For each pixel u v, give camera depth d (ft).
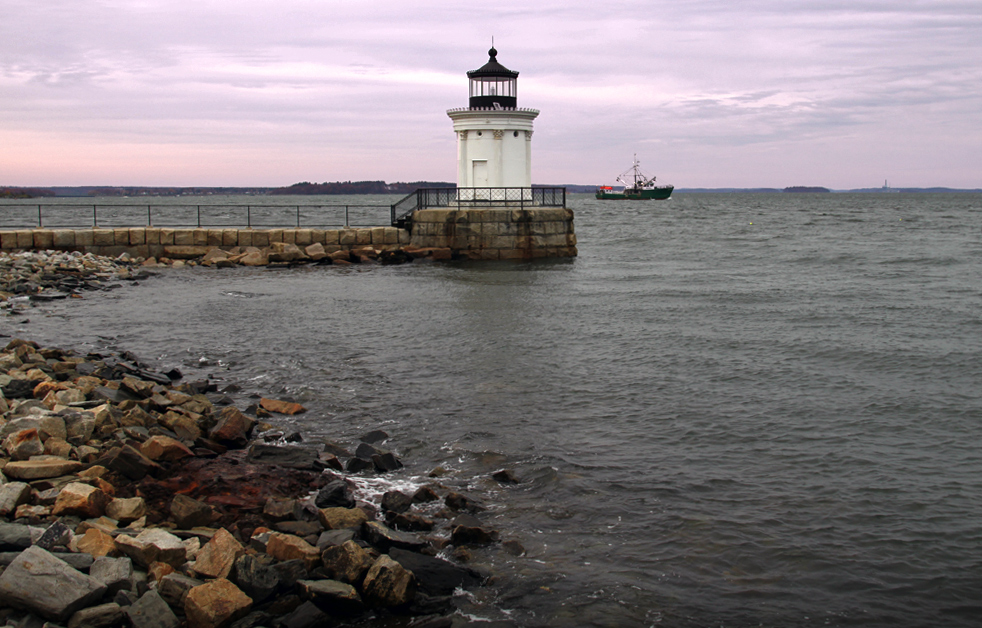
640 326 67.05
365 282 95.81
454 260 118.93
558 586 24.77
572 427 40.04
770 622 23.13
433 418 41.29
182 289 88.89
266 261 114.93
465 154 120.88
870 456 36.11
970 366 52.60
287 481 31.12
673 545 27.53
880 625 23.04
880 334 63.57
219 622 21.03
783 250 154.51
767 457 35.96
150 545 22.91
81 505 25.27
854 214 380.99
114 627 20.31
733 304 79.87
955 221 294.25
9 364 43.21
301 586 22.75
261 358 54.19
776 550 27.20
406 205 129.70
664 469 34.40
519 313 73.31
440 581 24.45
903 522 29.32
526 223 119.24
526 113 120.06
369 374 50.08
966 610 23.76
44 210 317.63
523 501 31.01
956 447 37.37
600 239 192.75
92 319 68.33
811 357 55.47
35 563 20.68
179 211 355.97
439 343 59.52
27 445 29.27
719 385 48.14
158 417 36.14
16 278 86.69
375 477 33.06
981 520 29.48
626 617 23.26
